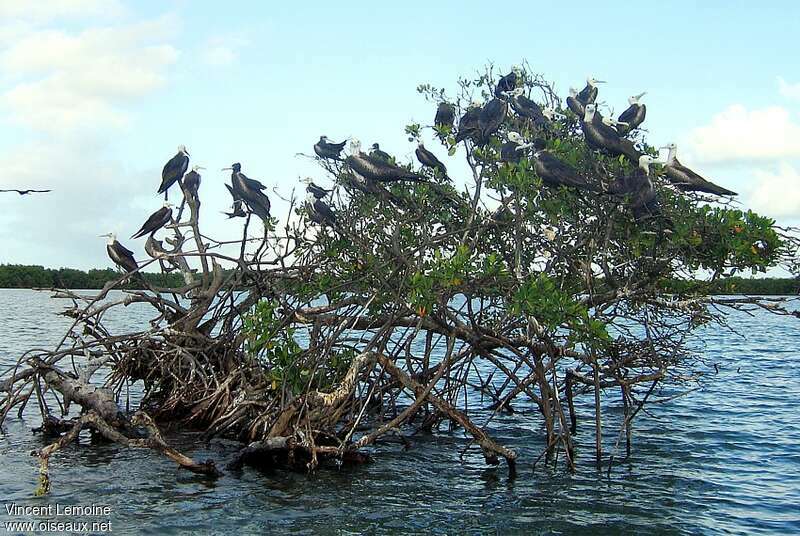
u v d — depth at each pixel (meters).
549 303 10.34
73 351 14.27
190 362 14.59
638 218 10.83
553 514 10.52
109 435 11.65
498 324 12.25
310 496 11.02
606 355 13.20
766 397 19.48
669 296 12.35
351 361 12.87
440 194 12.73
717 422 16.45
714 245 11.02
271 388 12.70
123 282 15.61
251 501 10.76
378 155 13.44
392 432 14.69
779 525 10.19
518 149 12.37
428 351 14.89
